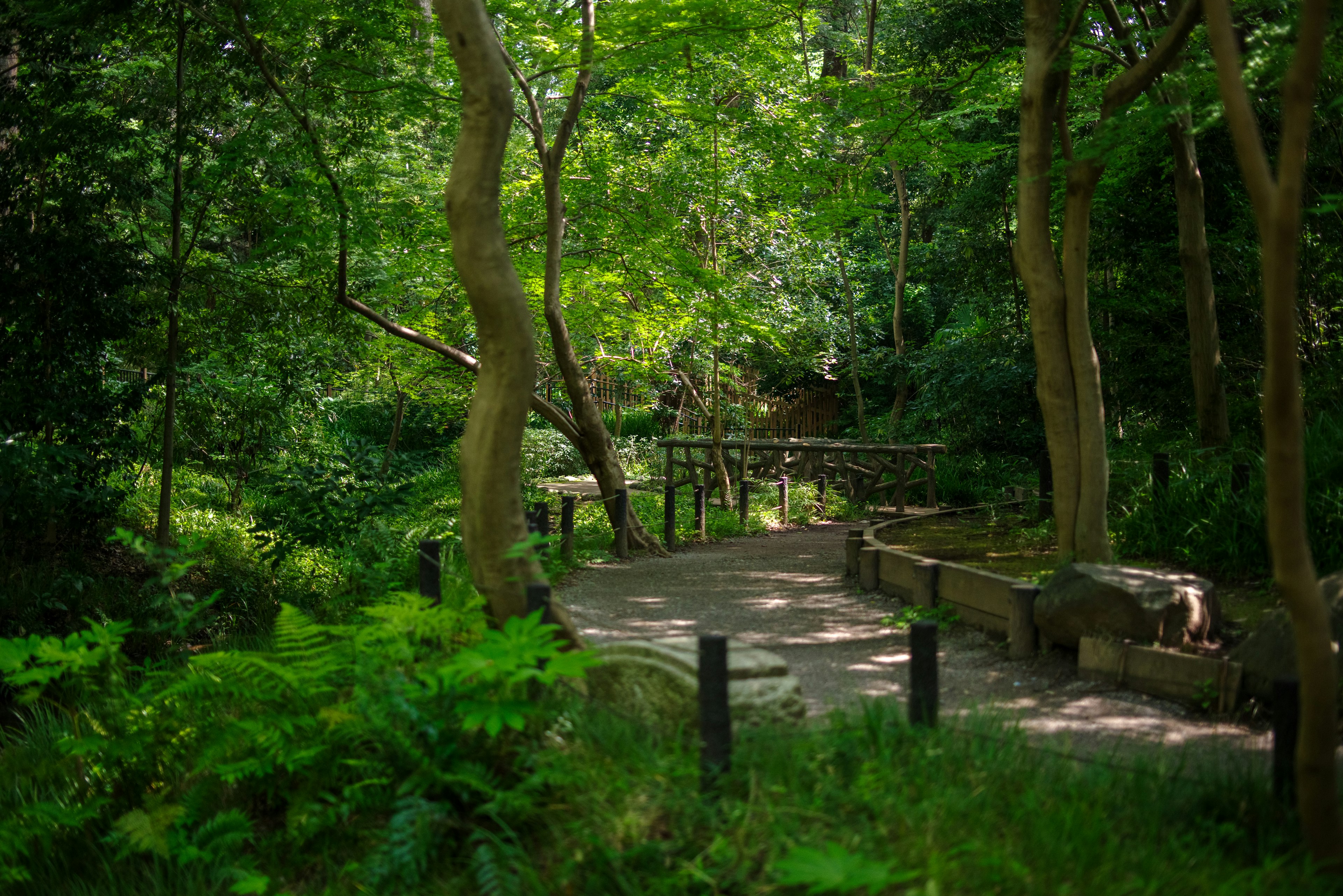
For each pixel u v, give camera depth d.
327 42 9.91
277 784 5.11
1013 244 17.42
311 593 10.19
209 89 10.39
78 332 10.35
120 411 10.95
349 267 11.43
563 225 11.98
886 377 22.00
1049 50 7.43
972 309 22.88
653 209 12.36
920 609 7.43
